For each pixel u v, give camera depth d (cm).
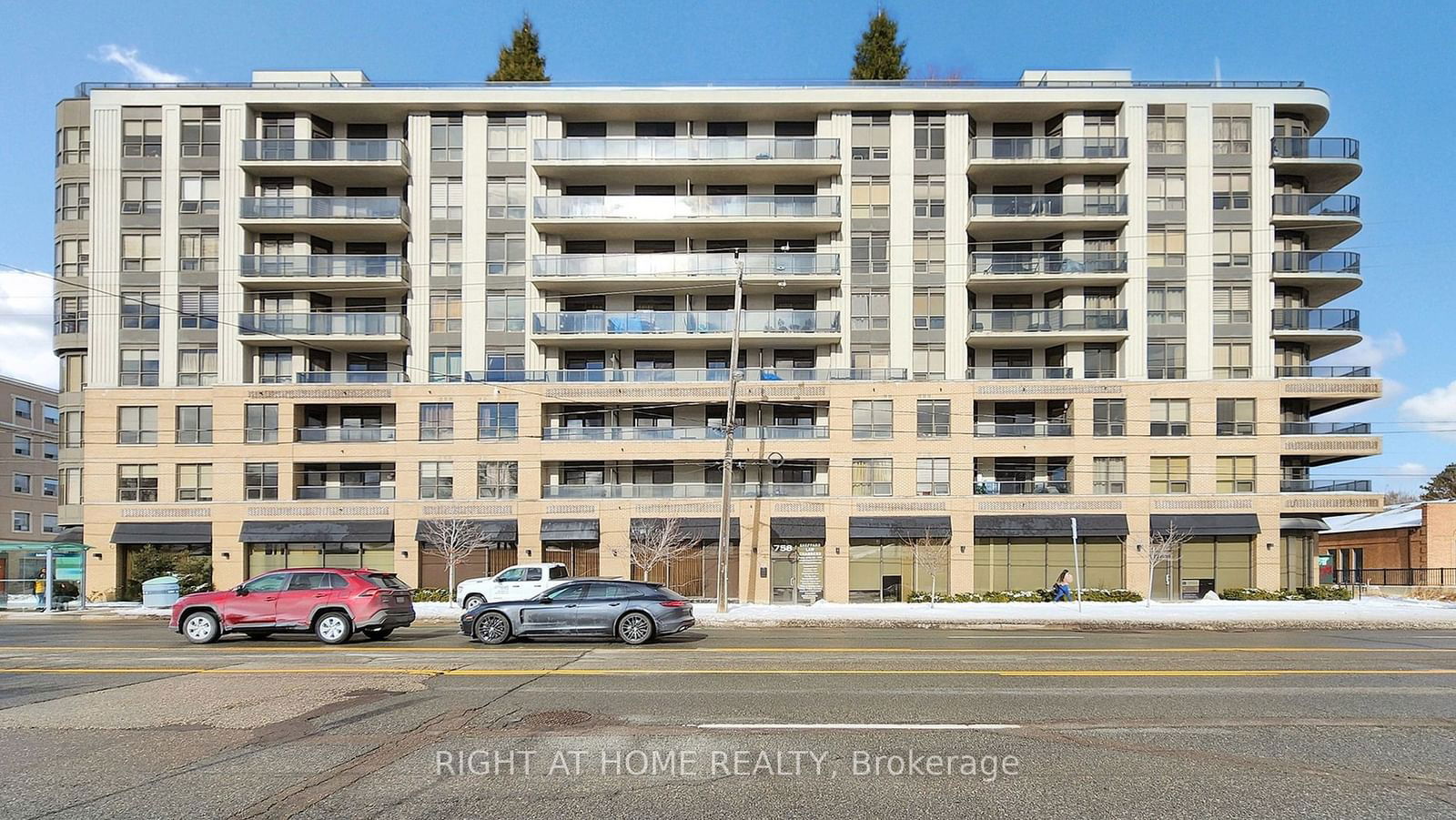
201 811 646
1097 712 1004
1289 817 641
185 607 1777
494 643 1747
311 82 4256
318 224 3962
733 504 3925
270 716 974
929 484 3928
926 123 4084
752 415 4050
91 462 3959
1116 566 3909
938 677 1258
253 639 1880
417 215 4078
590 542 3969
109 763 779
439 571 3938
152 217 4038
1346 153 4031
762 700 1070
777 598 3919
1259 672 1323
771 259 4016
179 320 4003
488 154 4103
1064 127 4081
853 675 1272
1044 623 2338
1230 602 3209
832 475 3931
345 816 634
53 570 3145
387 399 3994
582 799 677
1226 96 4034
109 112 4059
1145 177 3991
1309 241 4269
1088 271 3966
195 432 3972
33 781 723
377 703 1052
